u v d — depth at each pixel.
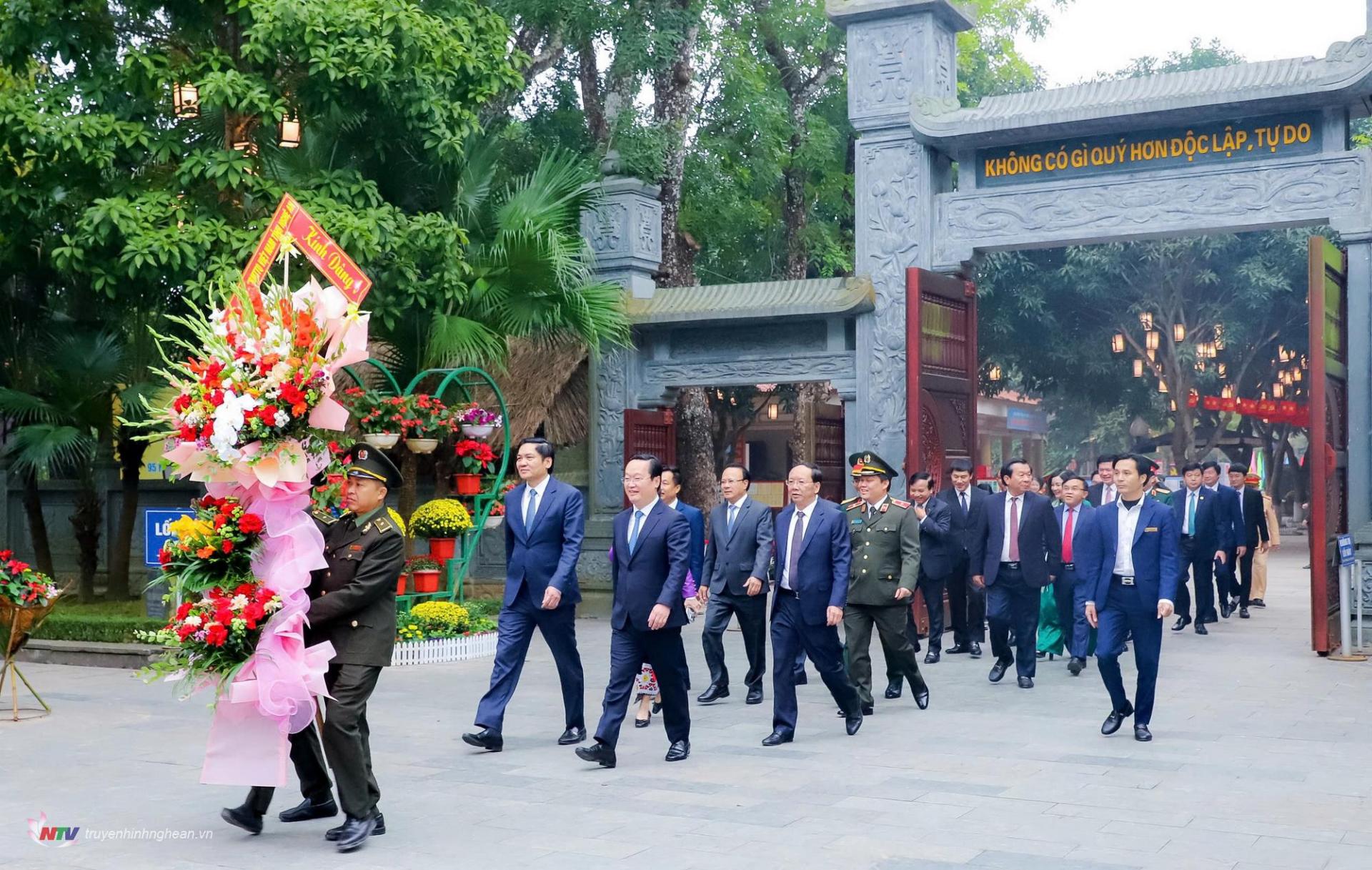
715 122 23.03
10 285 15.14
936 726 9.10
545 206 14.99
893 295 15.45
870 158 15.62
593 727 9.15
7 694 10.84
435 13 14.04
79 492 16.86
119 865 5.64
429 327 14.29
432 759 7.96
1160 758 7.85
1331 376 12.93
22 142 12.61
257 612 5.76
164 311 14.45
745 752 8.16
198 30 14.18
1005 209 14.91
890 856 5.66
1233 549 15.58
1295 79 13.16
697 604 10.55
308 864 5.65
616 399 17.17
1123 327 31.42
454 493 14.61
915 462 14.19
